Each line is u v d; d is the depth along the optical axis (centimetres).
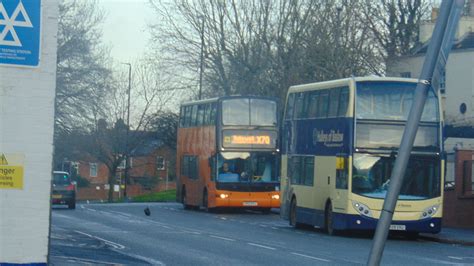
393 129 3216
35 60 1055
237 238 3188
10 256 1056
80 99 5556
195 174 5200
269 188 4803
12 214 1056
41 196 1064
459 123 6069
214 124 4844
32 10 1052
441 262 2438
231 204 4759
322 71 5759
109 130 8294
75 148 7938
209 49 6444
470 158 3862
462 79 6134
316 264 2286
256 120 4822
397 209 3186
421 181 3216
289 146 3891
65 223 3897
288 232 3575
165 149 9875
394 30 7194
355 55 5775
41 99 1061
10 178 1055
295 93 3853
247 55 6256
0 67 1045
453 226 3856
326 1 5903
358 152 3197
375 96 3228
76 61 5506
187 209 5500
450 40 855
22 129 1056
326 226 3419
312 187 3566
